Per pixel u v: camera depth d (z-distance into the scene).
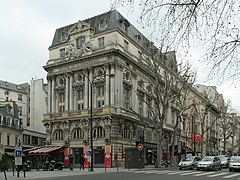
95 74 55.38
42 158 57.75
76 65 57.69
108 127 51.66
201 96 89.00
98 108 53.00
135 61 58.06
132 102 57.12
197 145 84.25
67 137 56.56
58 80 60.59
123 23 57.53
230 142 126.31
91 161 35.84
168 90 46.19
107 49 53.53
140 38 63.25
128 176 25.89
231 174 29.17
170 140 68.75
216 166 37.03
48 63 61.38
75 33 58.53
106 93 53.16
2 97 82.88
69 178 24.27
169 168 42.00
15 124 65.31
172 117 70.31
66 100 58.31
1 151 58.66
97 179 23.02
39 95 81.25
